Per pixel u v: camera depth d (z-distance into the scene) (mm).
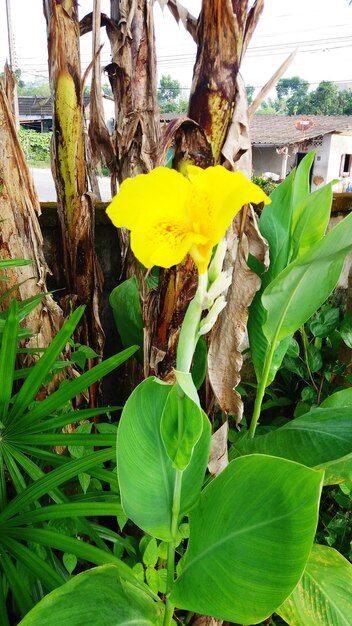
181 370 325
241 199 258
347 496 808
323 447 528
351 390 663
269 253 600
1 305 632
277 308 523
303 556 324
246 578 348
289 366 943
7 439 496
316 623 528
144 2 610
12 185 600
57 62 623
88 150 790
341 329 934
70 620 354
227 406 582
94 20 616
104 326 887
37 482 459
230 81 495
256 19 503
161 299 575
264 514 347
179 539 565
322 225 557
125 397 780
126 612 379
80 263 710
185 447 359
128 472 420
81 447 574
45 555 541
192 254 280
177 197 277
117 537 576
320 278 513
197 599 373
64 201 687
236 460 369
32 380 494
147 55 625
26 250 625
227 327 558
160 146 505
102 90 659
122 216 281
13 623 589
